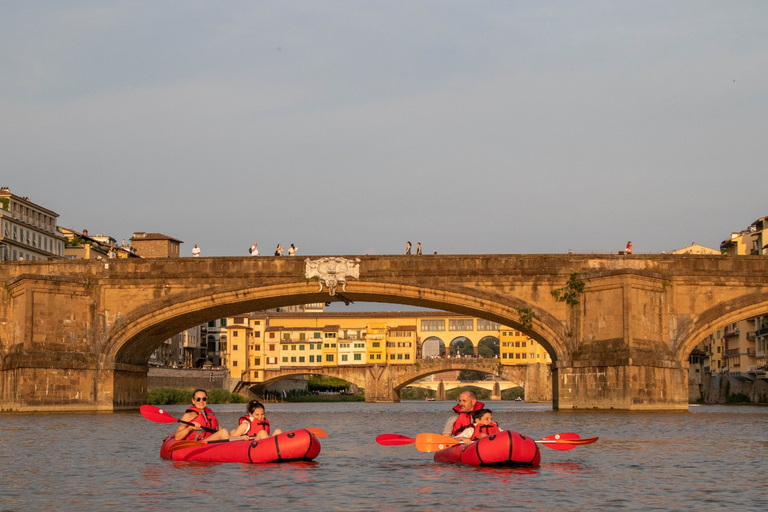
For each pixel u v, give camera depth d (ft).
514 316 241.96
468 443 95.40
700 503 72.59
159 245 559.79
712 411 256.11
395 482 82.28
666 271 238.27
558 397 238.68
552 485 80.84
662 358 229.25
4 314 255.09
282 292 247.50
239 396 498.69
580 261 241.76
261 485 80.64
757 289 240.12
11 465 97.76
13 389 241.76
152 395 391.24
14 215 423.23
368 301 271.90
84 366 247.50
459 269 244.83
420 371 571.28
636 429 152.97
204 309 251.19
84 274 254.06
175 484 81.46
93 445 123.54
